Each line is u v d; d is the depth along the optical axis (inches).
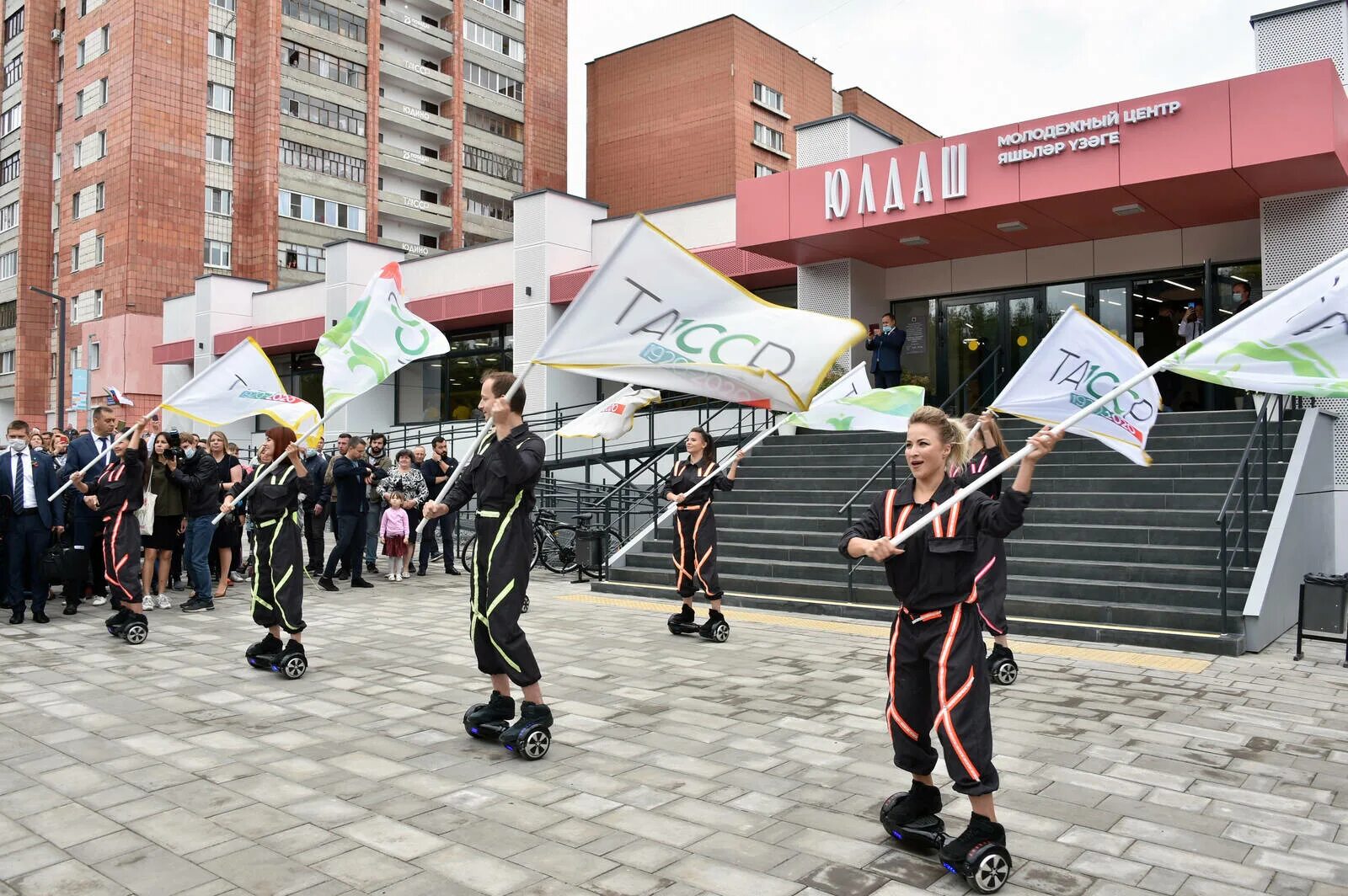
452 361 1048.2
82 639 331.9
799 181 613.9
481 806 170.1
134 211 1414.9
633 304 181.8
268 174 1512.1
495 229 1863.9
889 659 149.3
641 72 1769.2
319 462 491.2
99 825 160.4
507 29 1892.2
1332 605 293.9
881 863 146.1
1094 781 184.5
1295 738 214.4
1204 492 411.5
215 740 210.2
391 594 453.7
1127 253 612.7
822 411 333.7
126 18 1434.5
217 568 482.0
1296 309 149.5
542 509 628.4
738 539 481.1
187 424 1280.8
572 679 272.4
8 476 363.9
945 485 145.1
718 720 228.4
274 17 1530.5
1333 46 505.4
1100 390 231.1
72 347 1525.6
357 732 217.6
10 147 1689.2
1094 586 358.0
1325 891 137.5
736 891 136.2
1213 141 473.1
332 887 136.9
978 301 676.7
